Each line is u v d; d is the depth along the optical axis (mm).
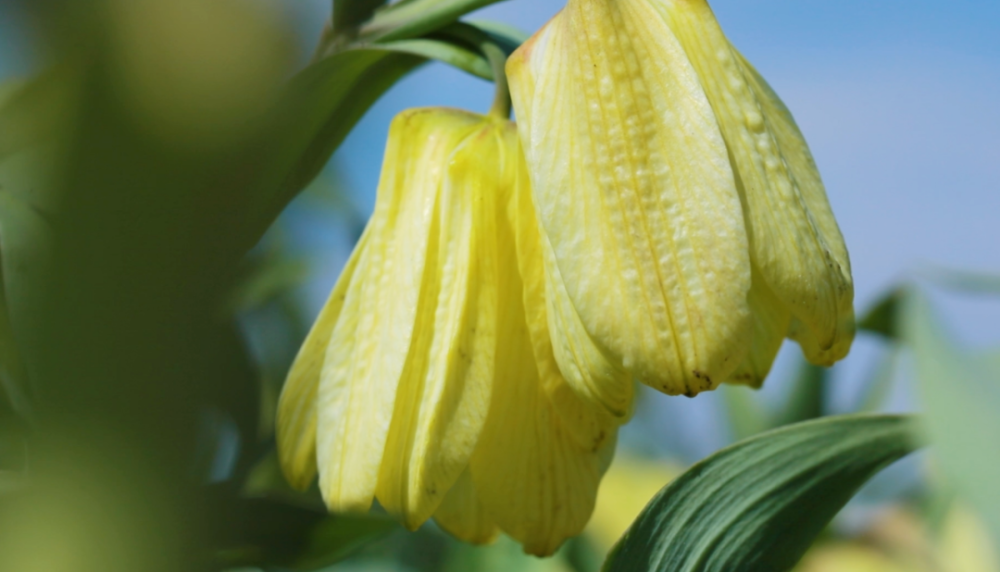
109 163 190
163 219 216
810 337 301
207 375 229
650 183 285
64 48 157
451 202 300
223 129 170
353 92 310
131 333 223
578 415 300
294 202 259
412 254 301
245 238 230
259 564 304
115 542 219
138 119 170
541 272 298
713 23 293
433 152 303
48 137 194
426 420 297
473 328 298
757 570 296
